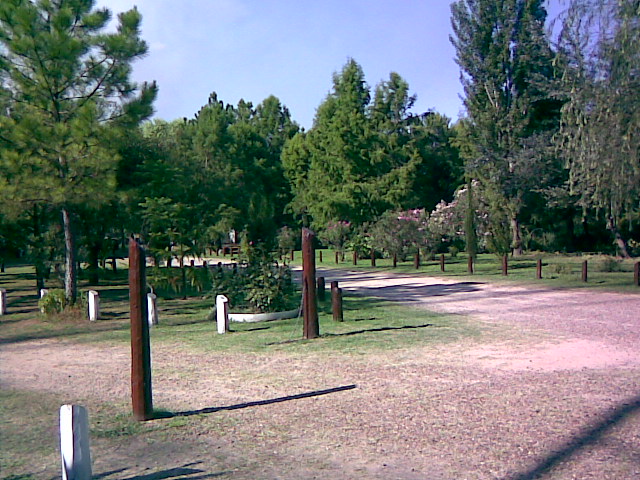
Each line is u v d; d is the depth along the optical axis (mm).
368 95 53219
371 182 51344
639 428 6641
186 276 23203
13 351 13055
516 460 5793
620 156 19641
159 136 33875
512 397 8008
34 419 7777
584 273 24266
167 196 23141
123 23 17812
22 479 5707
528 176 42750
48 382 9914
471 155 49750
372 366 10148
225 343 12680
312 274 12984
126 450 6469
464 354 10938
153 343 12938
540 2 43812
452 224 42812
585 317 15227
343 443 6461
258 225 35250
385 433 6730
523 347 11422
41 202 17828
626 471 5445
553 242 48469
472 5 45406
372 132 51750
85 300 18375
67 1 17531
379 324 14617
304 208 59406
